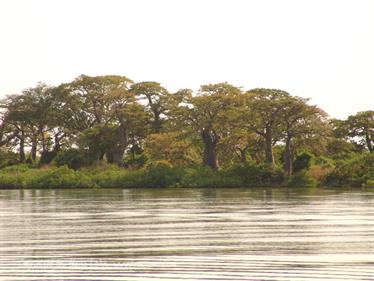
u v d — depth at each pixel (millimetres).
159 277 71500
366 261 77938
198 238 99125
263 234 102812
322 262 77688
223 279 70188
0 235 105500
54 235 105125
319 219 124312
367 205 161750
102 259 81562
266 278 70375
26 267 77062
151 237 101062
